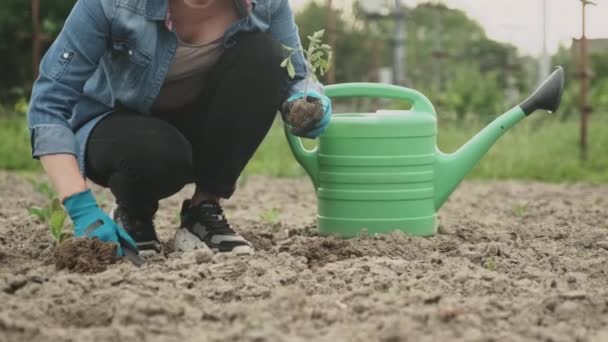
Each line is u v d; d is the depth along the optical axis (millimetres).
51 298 2801
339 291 2934
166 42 3150
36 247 3482
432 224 3602
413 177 3531
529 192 5754
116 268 3023
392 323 2580
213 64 3299
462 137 7375
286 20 3355
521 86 9781
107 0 3086
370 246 3363
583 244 3674
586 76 6969
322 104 3264
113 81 3195
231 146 3320
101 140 3172
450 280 2994
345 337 2553
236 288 2918
